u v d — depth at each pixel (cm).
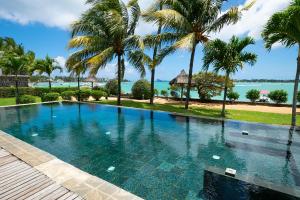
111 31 1305
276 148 603
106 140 695
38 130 825
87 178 334
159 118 1042
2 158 414
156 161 515
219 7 1178
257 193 349
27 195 288
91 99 2091
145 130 829
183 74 2134
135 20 1468
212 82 1945
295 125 822
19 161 400
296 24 705
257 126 823
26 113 1191
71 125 912
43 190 300
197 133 775
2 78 2448
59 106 1417
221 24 1180
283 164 496
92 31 1417
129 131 814
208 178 410
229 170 425
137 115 1118
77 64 1526
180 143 662
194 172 450
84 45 1355
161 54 1303
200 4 1176
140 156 550
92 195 287
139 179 420
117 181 411
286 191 345
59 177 337
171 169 467
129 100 1997
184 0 1205
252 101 1847
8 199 279
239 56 1070
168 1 1212
